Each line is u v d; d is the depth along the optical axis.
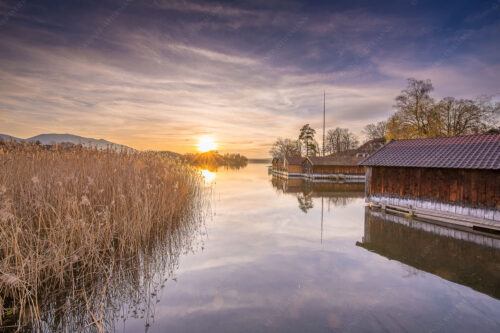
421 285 6.24
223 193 22.91
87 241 6.39
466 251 8.74
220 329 4.47
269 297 5.59
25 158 8.38
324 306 5.27
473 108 32.25
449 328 4.57
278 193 24.36
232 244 9.02
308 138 74.12
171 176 11.77
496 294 5.82
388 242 9.66
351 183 38.22
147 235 8.32
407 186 15.16
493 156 11.68
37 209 6.57
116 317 4.79
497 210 11.20
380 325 4.65
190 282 6.20
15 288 4.77
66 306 4.96
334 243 9.42
